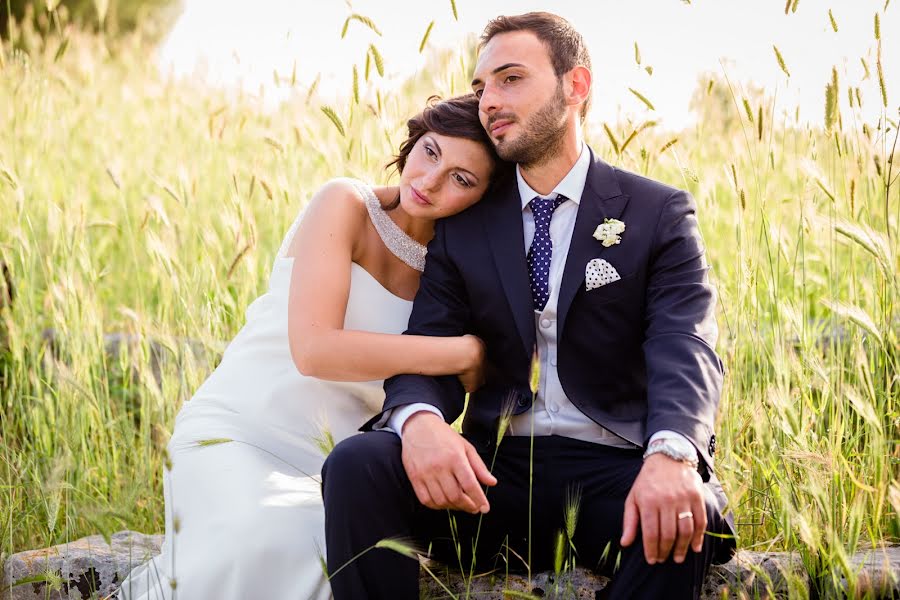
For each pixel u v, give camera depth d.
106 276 4.63
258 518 2.20
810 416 2.51
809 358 2.55
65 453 3.06
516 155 2.23
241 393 2.59
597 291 2.20
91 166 5.35
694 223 2.26
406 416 2.10
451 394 2.23
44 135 4.79
